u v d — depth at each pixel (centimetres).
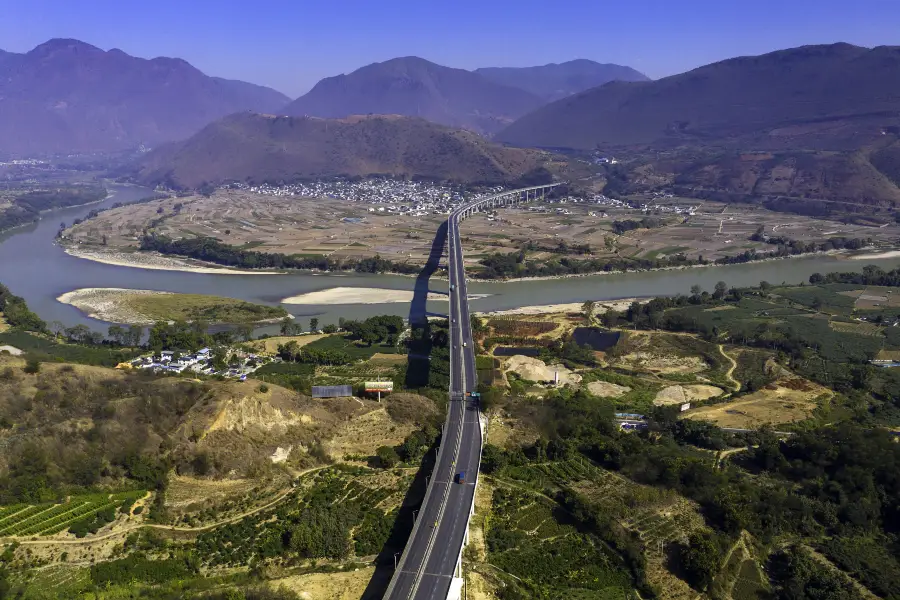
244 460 15825
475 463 15688
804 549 14000
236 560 12988
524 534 14100
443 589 11306
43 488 14362
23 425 16238
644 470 16325
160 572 12538
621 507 14925
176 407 17212
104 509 14088
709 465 16912
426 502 13962
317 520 13838
